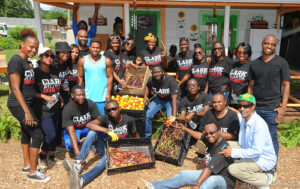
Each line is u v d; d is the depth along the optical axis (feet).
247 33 34.65
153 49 19.15
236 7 34.71
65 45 13.14
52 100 12.24
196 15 34.71
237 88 15.06
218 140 10.69
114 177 12.54
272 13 34.99
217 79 16.52
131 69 19.42
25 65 10.96
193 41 35.58
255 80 12.46
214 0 24.07
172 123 15.06
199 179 10.10
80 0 23.08
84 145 12.86
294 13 46.60
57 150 15.74
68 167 11.28
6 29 114.11
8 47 88.33
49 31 107.34
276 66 11.61
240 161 10.66
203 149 13.74
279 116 12.11
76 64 15.81
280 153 15.44
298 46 47.67
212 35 35.47
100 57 15.05
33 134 11.71
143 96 17.97
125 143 14.24
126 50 19.01
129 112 16.25
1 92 29.84
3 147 16.15
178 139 14.55
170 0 23.70
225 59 16.22
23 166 13.62
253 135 10.39
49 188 11.74
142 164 13.02
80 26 22.56
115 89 18.15
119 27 25.40
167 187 10.69
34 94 11.76
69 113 13.44
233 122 12.42
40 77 12.10
